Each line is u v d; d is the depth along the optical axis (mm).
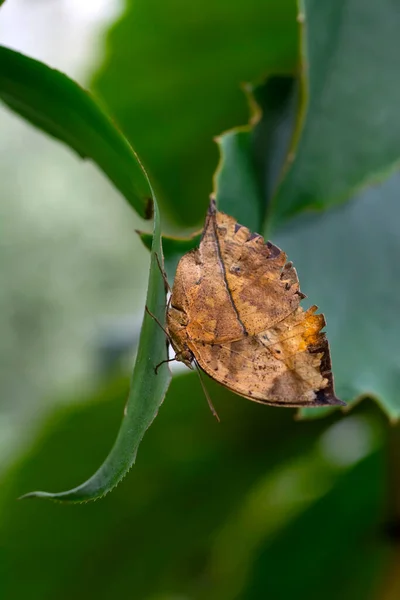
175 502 722
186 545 739
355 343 635
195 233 584
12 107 585
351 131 626
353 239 649
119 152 553
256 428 706
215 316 573
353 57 626
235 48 724
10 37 1038
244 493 725
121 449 515
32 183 2367
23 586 734
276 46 723
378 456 701
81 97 554
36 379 2309
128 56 731
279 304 570
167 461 708
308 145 625
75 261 2387
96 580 741
